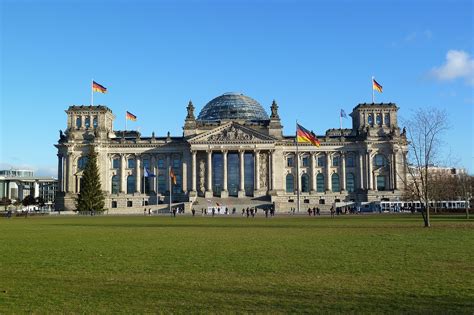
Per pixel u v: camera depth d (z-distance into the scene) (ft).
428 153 271.08
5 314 71.10
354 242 165.48
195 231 229.25
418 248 144.77
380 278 95.55
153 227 268.21
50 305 76.02
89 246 157.58
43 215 544.62
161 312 71.77
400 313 70.59
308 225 276.00
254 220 361.51
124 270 106.83
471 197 607.78
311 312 71.46
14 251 143.23
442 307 73.61
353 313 70.74
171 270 106.42
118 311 72.43
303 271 104.01
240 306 74.84
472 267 107.86
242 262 117.39
